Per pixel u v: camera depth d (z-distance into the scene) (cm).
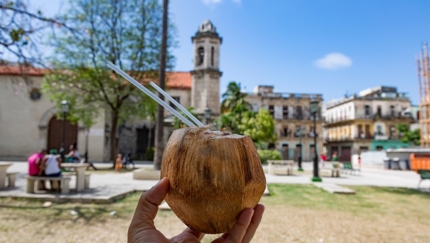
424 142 3284
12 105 2769
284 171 1747
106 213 601
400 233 504
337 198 849
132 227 126
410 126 4722
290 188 1040
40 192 817
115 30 1825
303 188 1046
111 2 1772
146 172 1223
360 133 4619
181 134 129
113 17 1805
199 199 115
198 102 2866
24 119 2761
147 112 2136
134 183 1077
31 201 708
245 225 119
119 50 1861
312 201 793
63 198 712
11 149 2727
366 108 4700
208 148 119
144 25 1892
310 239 462
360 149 4556
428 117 3194
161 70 1388
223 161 117
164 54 1397
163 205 655
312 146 4544
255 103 4625
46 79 1817
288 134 4559
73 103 1875
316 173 1277
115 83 1864
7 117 2753
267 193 881
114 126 1986
